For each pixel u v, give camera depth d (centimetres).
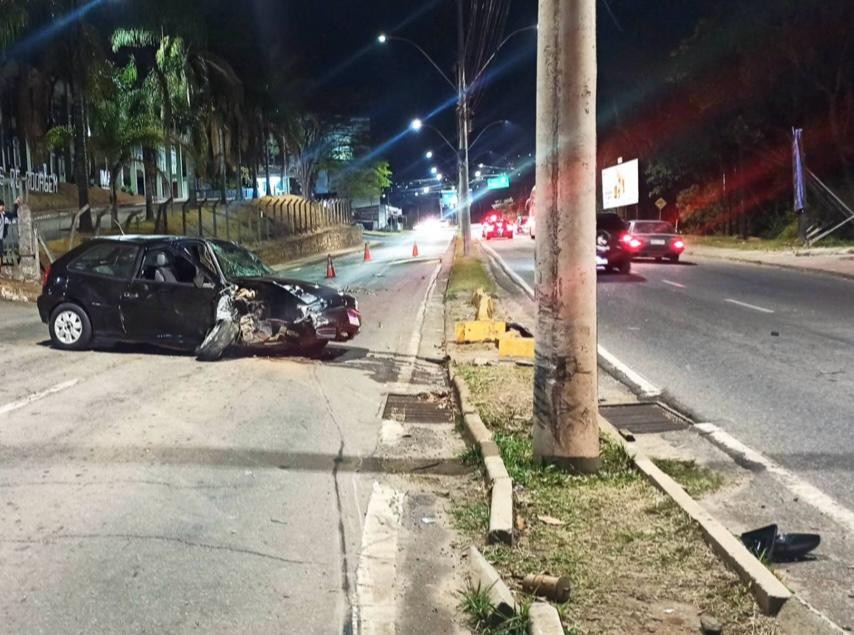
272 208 4488
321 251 4994
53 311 1141
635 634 392
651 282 2220
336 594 440
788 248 3203
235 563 474
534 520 533
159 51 3231
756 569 443
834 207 3372
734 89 3762
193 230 3544
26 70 3241
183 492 589
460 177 3344
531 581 430
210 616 411
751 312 1570
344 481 632
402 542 516
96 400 849
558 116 593
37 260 2016
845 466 670
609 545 493
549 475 613
